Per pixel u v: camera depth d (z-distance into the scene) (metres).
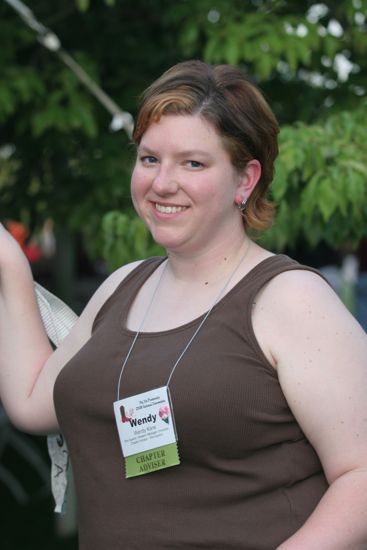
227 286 1.66
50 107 3.84
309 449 1.58
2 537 5.65
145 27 4.39
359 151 2.95
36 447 7.33
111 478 1.65
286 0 3.78
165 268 1.83
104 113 4.19
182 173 1.61
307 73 4.09
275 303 1.57
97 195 4.08
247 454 1.55
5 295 2.02
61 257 5.52
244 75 1.67
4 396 2.03
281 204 2.84
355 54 3.89
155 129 1.62
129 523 1.62
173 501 1.58
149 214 1.68
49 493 6.54
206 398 1.53
